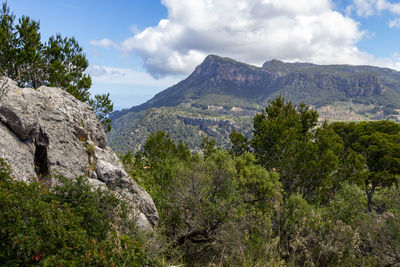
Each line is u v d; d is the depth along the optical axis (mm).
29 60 13242
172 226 11664
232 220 11312
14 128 6613
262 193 13367
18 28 13141
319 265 7633
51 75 14430
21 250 3020
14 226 3035
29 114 6977
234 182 13234
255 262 5254
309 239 8250
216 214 11500
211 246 10969
